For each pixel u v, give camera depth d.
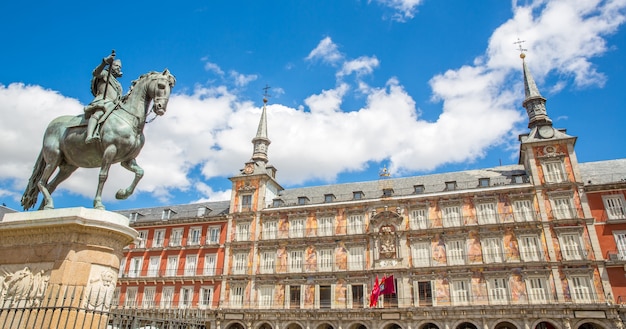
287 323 46.34
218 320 48.81
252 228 53.00
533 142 45.75
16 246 8.53
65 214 8.32
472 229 44.50
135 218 62.78
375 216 48.16
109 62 10.05
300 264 49.31
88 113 9.42
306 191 58.81
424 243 45.78
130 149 9.55
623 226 40.25
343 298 46.16
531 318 38.75
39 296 7.77
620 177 43.72
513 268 41.62
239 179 56.50
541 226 42.47
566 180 43.47
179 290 53.03
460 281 42.91
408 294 43.91
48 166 9.57
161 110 9.84
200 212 59.03
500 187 45.28
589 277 39.19
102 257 8.45
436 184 51.38
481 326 39.97
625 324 35.94
